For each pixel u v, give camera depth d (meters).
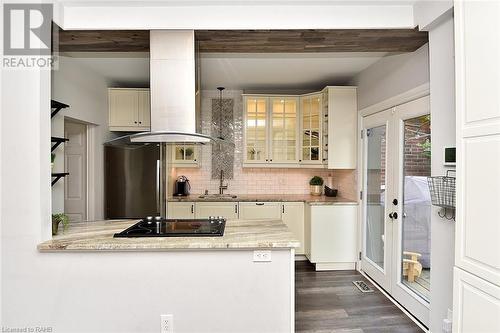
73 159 3.73
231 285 2.00
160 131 2.34
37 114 1.92
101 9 2.31
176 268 1.99
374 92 3.43
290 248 2.00
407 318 2.69
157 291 1.99
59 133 2.97
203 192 4.70
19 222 1.93
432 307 2.28
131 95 4.05
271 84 4.33
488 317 1.40
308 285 3.45
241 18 2.31
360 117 3.82
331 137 3.94
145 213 3.88
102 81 3.87
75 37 2.46
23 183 1.93
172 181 4.54
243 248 1.98
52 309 1.96
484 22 1.43
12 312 1.94
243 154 4.45
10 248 1.93
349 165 3.96
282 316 2.02
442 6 2.01
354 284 3.47
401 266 2.98
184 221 2.58
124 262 1.98
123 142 2.53
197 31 2.37
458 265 1.59
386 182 3.21
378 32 2.38
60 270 1.96
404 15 2.32
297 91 4.61
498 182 1.36
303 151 4.37
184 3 2.29
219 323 2.01
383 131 3.33
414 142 2.77
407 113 2.81
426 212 2.62
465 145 1.55
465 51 1.55
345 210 3.91
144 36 2.45
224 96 4.70
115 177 3.87
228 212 4.14
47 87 1.99
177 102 2.39
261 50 2.74
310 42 2.57
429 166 2.56
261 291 2.01
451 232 2.09
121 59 3.21
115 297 1.98
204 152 4.70
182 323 2.00
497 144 1.36
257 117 4.43
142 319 1.99
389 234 3.14
